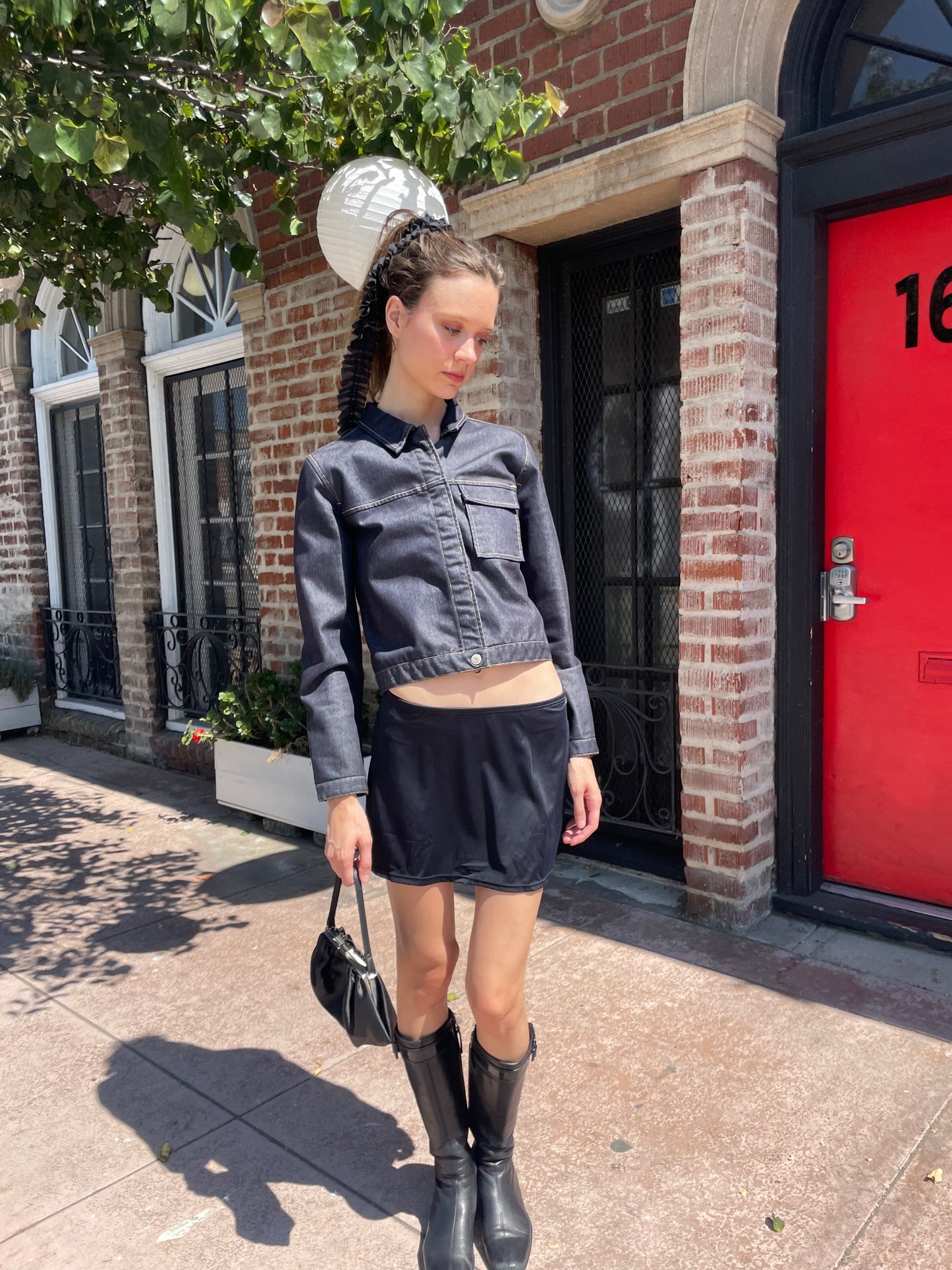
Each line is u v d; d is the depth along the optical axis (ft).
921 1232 5.79
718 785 10.05
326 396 14.20
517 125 9.39
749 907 10.14
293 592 15.23
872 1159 6.47
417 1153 6.79
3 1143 7.09
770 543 10.08
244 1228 6.09
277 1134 7.06
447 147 9.27
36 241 11.59
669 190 10.24
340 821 5.00
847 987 8.81
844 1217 5.95
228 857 13.48
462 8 8.77
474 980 5.39
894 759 9.90
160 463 18.88
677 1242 5.80
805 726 10.14
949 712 9.46
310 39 7.56
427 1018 5.66
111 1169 6.73
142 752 19.57
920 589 9.53
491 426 5.57
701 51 9.47
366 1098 7.50
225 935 10.78
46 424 22.26
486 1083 5.69
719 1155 6.56
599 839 12.53
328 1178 6.54
